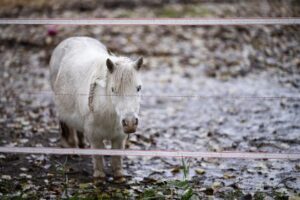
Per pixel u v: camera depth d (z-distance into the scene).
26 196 7.42
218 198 7.46
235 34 19.05
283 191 7.56
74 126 8.58
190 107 12.95
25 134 10.59
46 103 13.05
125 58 7.50
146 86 14.91
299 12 20.75
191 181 8.12
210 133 10.72
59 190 7.74
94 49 8.87
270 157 7.53
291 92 13.54
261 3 21.89
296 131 10.57
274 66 16.11
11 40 18.94
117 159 8.24
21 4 22.38
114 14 20.62
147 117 12.23
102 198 7.38
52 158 9.27
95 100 7.57
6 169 8.68
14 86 14.72
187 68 16.48
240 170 8.67
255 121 11.38
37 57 17.58
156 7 21.56
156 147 10.01
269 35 18.84
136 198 7.50
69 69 8.49
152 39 18.94
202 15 20.44
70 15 20.69
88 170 8.78
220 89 14.30
